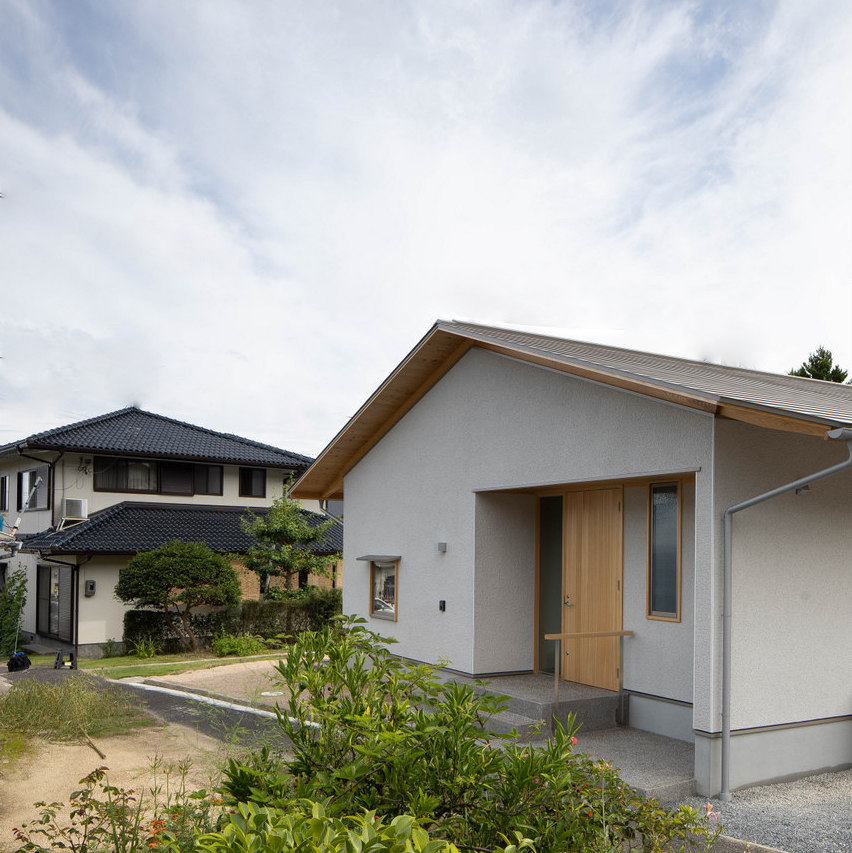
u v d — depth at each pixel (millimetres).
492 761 3363
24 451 19531
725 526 6773
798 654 7199
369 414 11742
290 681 3980
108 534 18578
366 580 12336
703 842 5352
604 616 9219
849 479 7746
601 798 3787
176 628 17359
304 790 3295
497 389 9797
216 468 22547
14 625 18625
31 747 8039
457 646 10211
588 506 9609
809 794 6648
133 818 5293
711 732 6582
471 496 10148
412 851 2199
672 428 7293
